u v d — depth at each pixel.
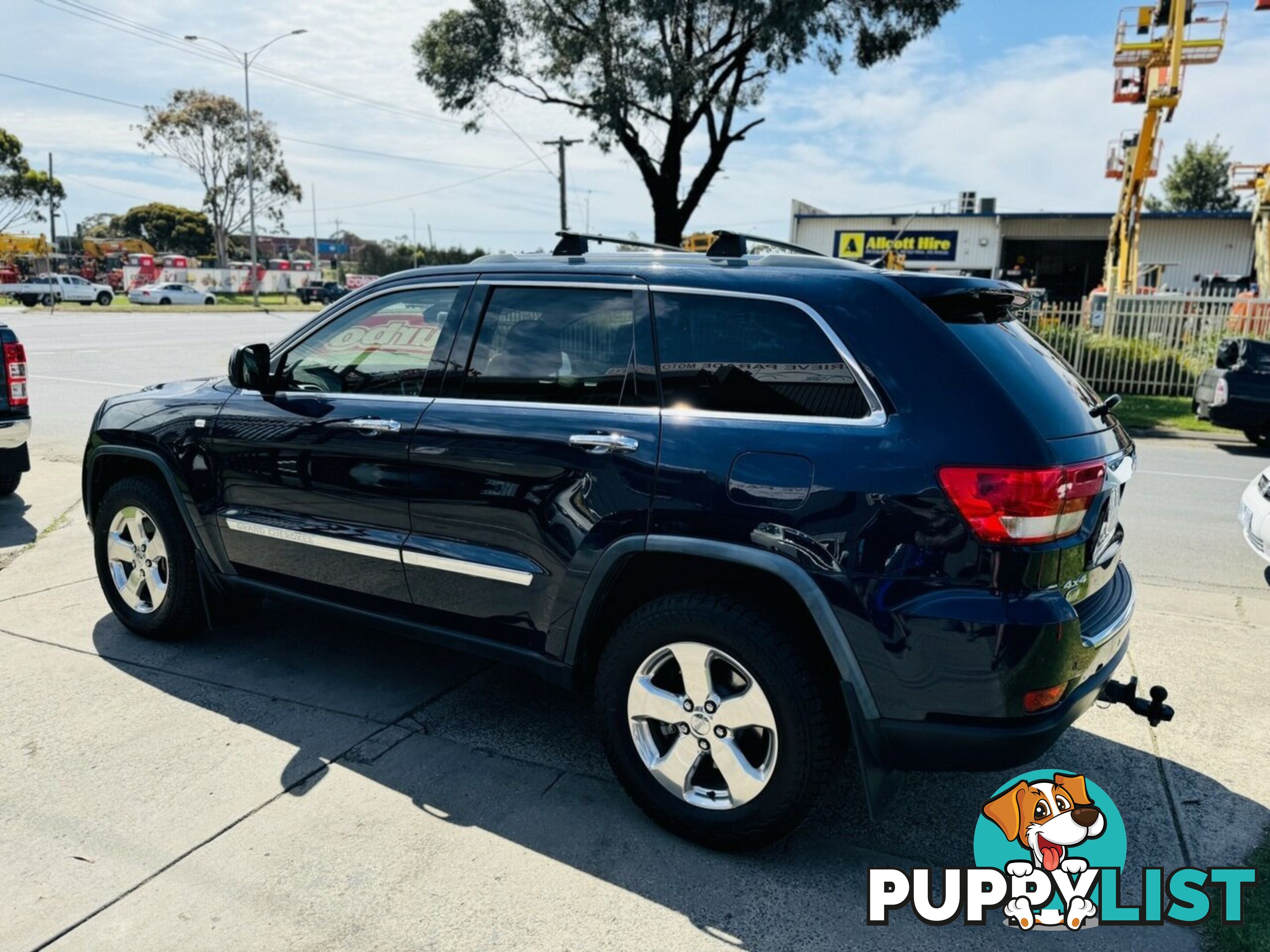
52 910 2.57
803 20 17.61
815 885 2.77
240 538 4.00
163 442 4.16
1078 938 2.57
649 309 3.04
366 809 3.09
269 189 65.94
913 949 2.51
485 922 2.56
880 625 2.55
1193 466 10.32
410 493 3.42
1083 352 16.56
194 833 2.93
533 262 3.39
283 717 3.72
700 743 2.88
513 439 3.16
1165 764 3.48
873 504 2.56
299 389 3.86
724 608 2.77
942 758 2.61
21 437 6.57
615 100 18.98
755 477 2.71
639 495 2.89
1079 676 2.64
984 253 42.81
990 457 2.48
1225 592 5.57
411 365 3.54
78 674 4.07
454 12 20.00
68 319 35.06
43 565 5.55
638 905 2.65
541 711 3.85
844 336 2.71
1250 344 11.16
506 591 3.23
